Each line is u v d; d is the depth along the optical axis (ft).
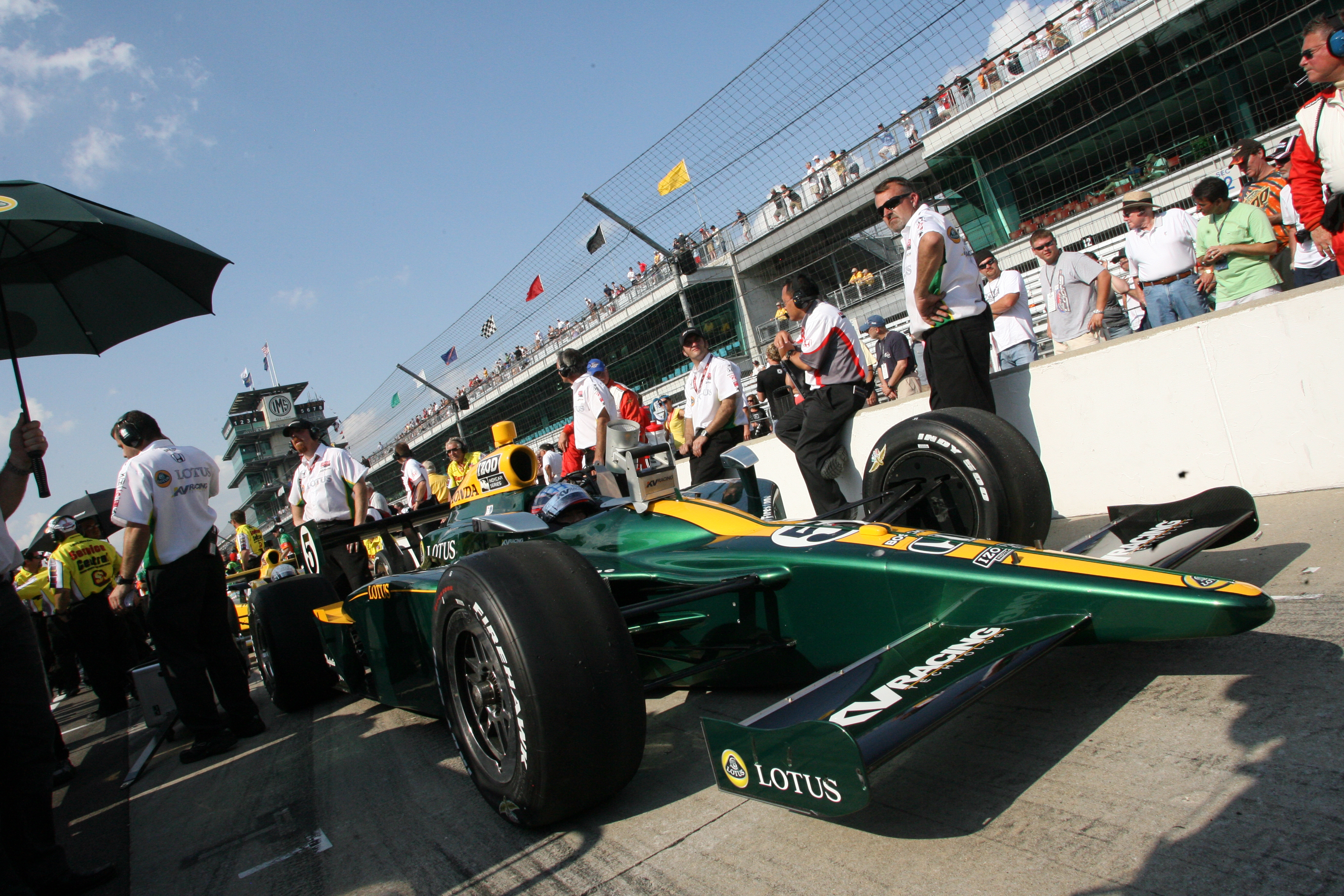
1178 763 5.07
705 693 8.69
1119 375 12.14
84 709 24.49
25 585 22.15
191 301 11.65
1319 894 3.70
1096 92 24.80
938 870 4.56
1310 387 10.36
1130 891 4.03
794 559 7.05
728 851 5.32
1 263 10.20
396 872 6.16
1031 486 8.71
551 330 39.27
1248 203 15.26
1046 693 6.53
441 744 9.37
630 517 9.19
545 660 5.80
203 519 11.68
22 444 8.50
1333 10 22.53
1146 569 5.58
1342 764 4.61
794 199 26.73
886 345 20.38
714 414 17.28
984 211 27.09
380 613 10.23
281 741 11.49
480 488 11.43
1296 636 6.48
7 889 6.47
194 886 6.79
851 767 4.22
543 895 5.28
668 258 24.04
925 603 6.20
